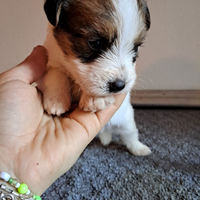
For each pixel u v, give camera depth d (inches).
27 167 3.7
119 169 6.6
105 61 4.2
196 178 6.1
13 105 4.1
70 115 5.0
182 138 7.8
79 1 4.1
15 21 8.9
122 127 6.8
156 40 9.1
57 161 4.0
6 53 9.7
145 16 4.9
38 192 3.8
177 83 10.0
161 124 8.7
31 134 4.3
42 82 4.9
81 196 5.7
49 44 4.9
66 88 4.9
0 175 3.3
